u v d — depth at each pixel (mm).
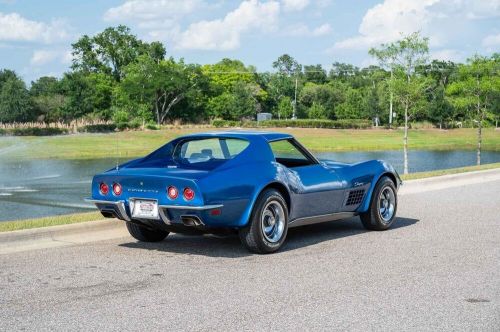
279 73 151000
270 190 7648
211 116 109062
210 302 5566
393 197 9422
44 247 7969
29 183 28500
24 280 6367
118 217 7742
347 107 122812
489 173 17922
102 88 101250
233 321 5023
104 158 48719
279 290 5961
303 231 9289
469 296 5723
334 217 8766
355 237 8750
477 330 4789
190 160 8031
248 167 7551
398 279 6359
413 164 42531
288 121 91625
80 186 26938
